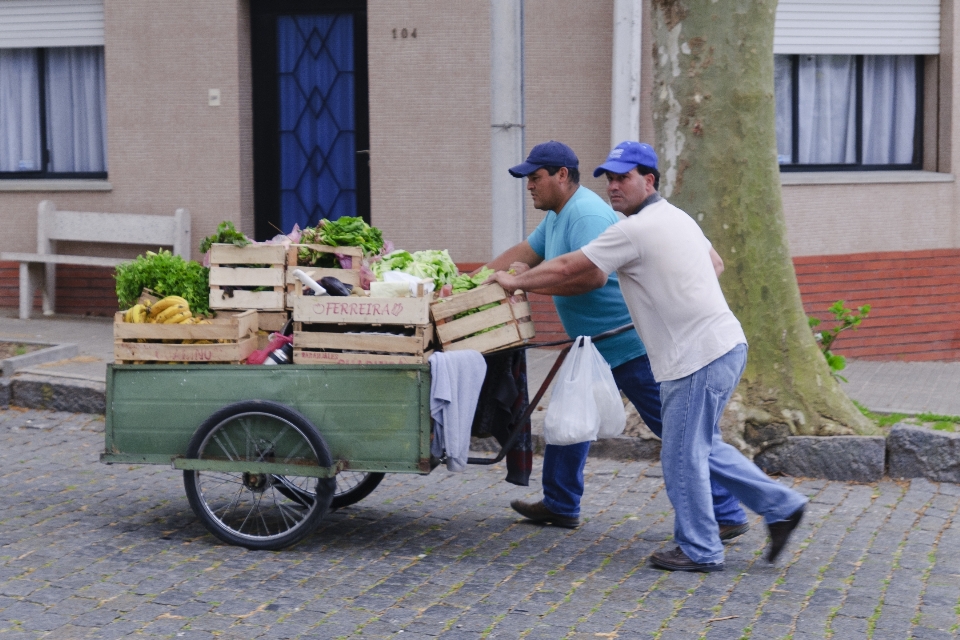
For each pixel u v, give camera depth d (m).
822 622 5.01
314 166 11.83
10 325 11.37
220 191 11.66
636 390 6.14
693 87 7.70
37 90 12.49
